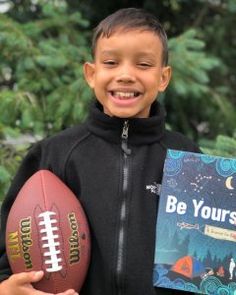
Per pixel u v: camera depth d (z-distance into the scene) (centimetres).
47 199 69
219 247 69
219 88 150
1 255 74
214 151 105
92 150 74
